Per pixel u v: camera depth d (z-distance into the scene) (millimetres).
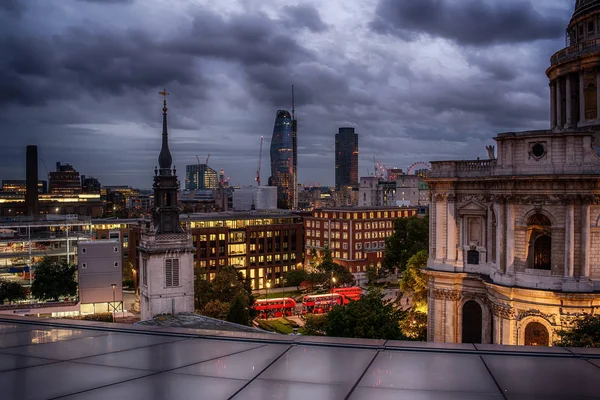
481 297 68750
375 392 14211
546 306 59562
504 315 62781
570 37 85438
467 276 68688
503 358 17234
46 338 20266
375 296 65000
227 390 14430
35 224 129500
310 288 153500
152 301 68250
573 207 58781
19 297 111875
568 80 78875
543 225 61375
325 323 71812
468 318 70188
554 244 59906
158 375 15703
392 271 160625
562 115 81000
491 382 14992
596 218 59562
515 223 62281
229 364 16766
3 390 14500
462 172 69562
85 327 21953
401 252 143000
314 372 15867
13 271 124250
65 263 117688
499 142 63406
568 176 57719
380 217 185000
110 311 113062
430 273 71188
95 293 111062
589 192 58344
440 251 71312
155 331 20984
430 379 15219
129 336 20500
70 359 17453
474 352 17750
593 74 75938
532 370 16016
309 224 193125
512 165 62125
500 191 63156
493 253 67000
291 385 14781
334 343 18828
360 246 179500
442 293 70812
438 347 18156
